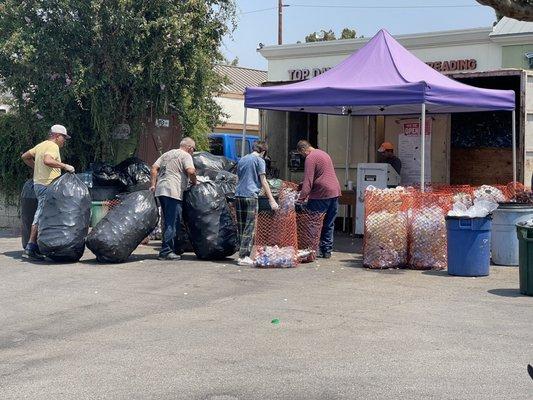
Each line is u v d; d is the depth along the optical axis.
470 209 10.78
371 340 7.13
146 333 7.48
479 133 16.55
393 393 5.66
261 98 13.34
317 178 11.88
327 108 15.70
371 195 11.26
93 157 17.17
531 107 14.20
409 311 8.32
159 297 9.16
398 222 11.17
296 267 11.30
